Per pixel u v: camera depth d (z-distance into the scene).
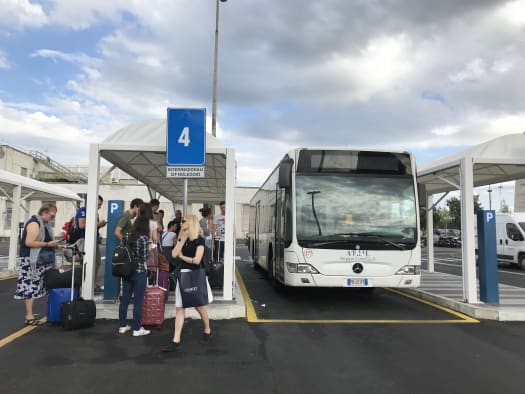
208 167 10.48
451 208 62.41
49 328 6.36
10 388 4.11
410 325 6.88
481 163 8.38
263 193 13.34
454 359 5.16
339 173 8.21
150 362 4.91
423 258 25.75
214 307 7.27
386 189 8.16
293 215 7.98
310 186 8.12
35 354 5.14
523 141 8.49
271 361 5.00
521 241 18.45
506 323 7.06
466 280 8.27
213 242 10.50
